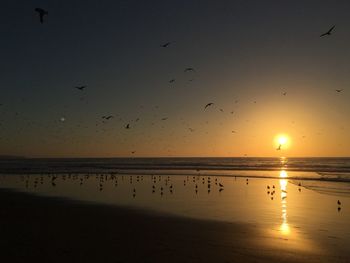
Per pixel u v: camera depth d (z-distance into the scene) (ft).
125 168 322.55
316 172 248.73
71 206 95.45
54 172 255.91
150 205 96.89
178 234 63.52
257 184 158.30
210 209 89.92
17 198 113.19
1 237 60.54
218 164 421.18
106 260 48.93
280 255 51.93
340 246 56.54
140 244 56.65
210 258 50.24
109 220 75.87
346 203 100.17
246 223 72.95
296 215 81.61
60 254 51.24
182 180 179.52
